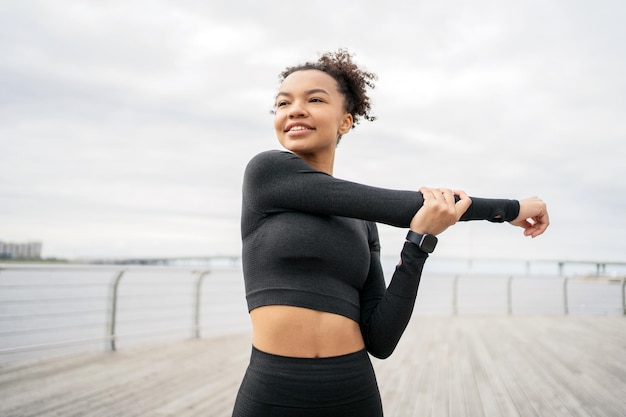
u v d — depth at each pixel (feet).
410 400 11.47
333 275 2.81
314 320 2.68
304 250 2.70
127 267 16.93
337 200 2.69
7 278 15.69
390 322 2.82
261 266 2.81
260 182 2.84
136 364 15.16
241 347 18.74
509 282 34.09
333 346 2.72
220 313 22.72
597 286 36.06
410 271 2.80
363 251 3.00
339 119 3.43
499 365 15.64
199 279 21.22
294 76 3.26
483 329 25.18
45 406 10.54
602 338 21.89
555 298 35.04
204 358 16.38
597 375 14.21
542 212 3.35
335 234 2.82
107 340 16.94
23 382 12.61
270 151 2.96
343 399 2.66
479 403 11.23
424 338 21.83
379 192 2.76
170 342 19.92
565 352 18.15
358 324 2.99
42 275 16.60
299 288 2.70
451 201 2.77
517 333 23.57
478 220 3.11
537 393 12.14
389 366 15.46
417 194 2.84
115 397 11.37
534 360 16.52
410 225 2.83
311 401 2.58
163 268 18.70
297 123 3.12
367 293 3.21
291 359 2.64
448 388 12.62
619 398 11.71
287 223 2.76
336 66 3.58
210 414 10.14
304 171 2.81
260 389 2.63
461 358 16.87
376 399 2.88
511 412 10.55
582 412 10.57
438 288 34.78
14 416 9.82
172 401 11.09
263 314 2.74
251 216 2.93
